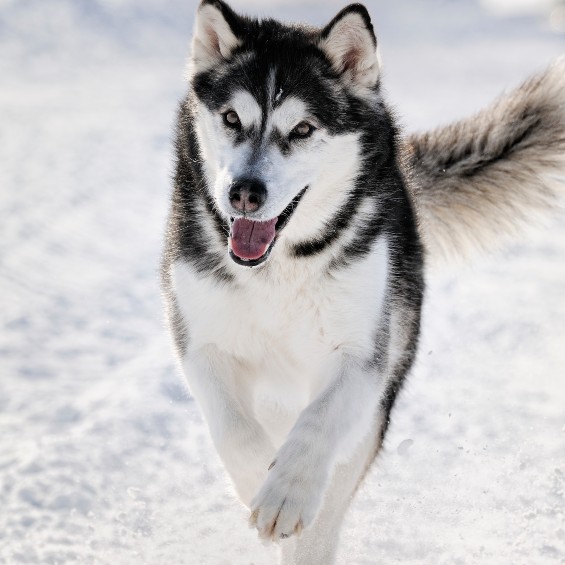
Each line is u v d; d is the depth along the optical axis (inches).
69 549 276.7
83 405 390.3
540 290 556.4
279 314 253.1
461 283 581.6
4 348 462.6
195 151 260.2
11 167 935.0
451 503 301.6
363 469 267.4
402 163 296.8
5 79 1608.0
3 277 576.7
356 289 249.8
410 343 293.0
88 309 530.6
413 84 1592.0
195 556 274.1
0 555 269.9
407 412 383.9
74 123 1206.9
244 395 263.9
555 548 267.1
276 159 243.1
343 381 245.0
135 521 296.2
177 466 337.4
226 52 260.4
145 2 2187.5
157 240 693.3
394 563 265.3
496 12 2977.4
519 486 310.2
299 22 292.7
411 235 291.0
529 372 422.0
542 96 345.7
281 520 215.0
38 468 328.5
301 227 247.9
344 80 258.4
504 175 345.4
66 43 1883.6
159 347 466.6
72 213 761.6
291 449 223.3
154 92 1504.7
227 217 244.4
